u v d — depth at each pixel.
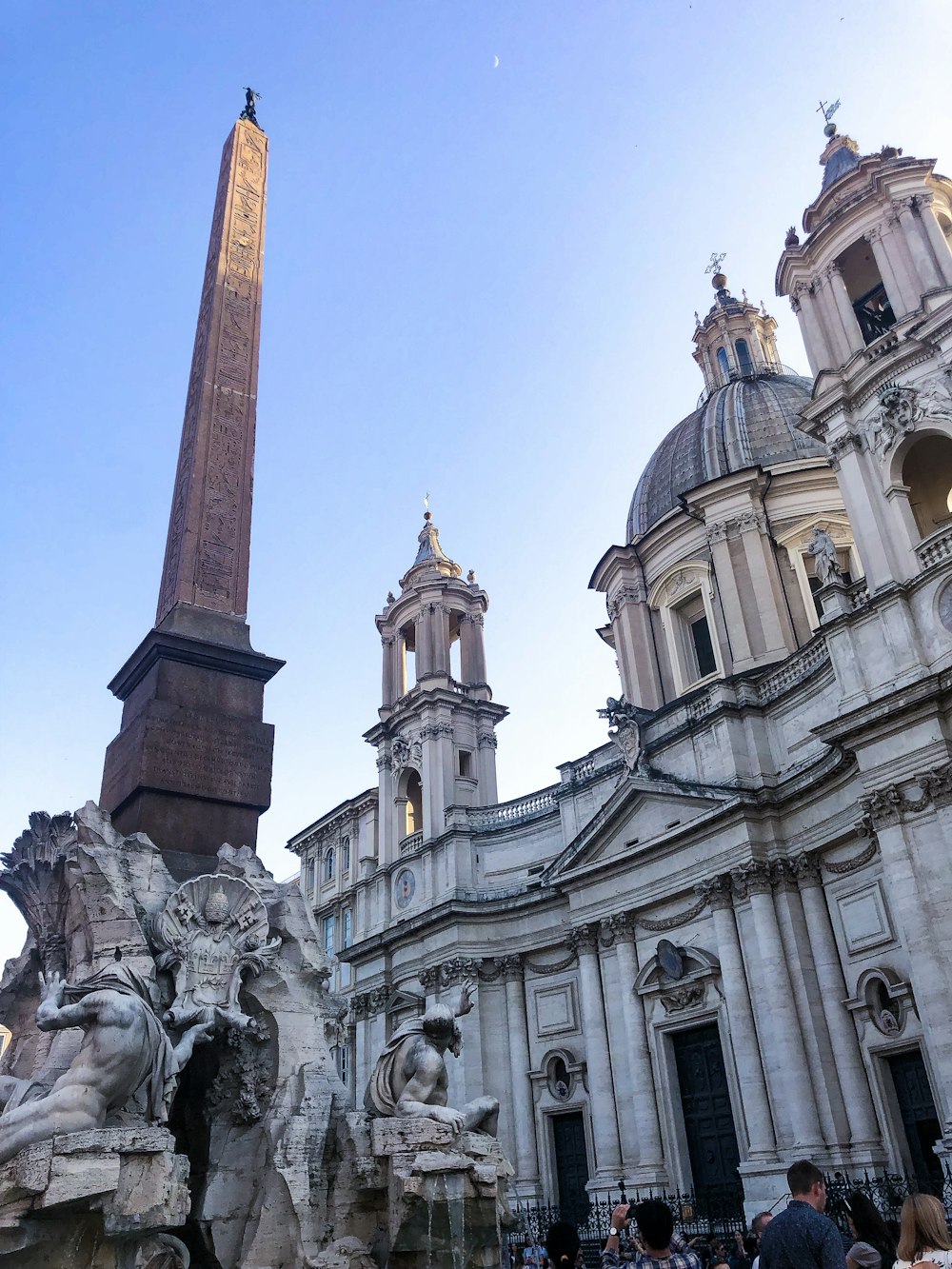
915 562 25.41
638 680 39.94
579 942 33.94
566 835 37.06
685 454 43.03
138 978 10.34
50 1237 7.91
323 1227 10.55
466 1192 9.95
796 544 37.16
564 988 35.25
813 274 31.59
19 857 12.54
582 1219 31.94
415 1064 11.34
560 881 34.78
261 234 19.56
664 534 40.50
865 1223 8.00
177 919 11.52
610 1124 31.05
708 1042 29.66
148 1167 8.38
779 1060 26.41
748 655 35.16
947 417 25.69
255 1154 11.31
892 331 27.44
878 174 29.83
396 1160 10.28
